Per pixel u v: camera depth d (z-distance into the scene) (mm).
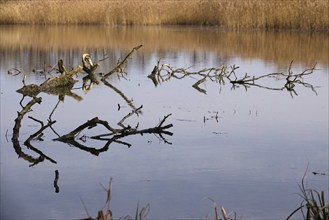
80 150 9648
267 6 34406
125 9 40062
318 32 32719
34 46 27562
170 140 10266
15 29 36438
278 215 6902
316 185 7922
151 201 7293
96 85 16516
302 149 9711
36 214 6812
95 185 7902
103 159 9125
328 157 9242
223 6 37156
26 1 42594
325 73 18875
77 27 38469
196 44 28156
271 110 12961
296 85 16547
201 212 6969
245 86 16453
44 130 10969
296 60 22281
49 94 14875
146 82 17156
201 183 7984
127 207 7098
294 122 11711
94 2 40562
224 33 33344
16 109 12797
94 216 6785
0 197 7047
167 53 24750
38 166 8734
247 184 7973
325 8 32438
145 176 8273
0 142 10078
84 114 12430
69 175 8305
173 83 17000
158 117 12164
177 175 8328
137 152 9508
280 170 8562
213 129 11094
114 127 11234
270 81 17344
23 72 19156
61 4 40562
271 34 32406
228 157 9227
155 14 39688
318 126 11359
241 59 22750
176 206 7133
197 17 38969
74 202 7238
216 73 18125
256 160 9070
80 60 22766
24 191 7582
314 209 6234
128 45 27969
